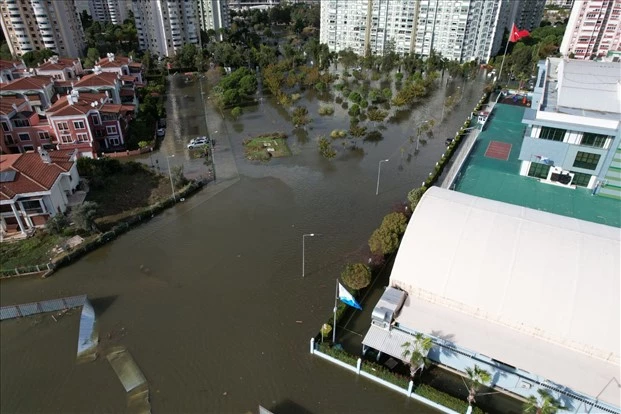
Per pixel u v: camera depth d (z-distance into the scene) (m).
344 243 56.00
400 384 35.88
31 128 78.00
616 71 73.94
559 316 35.19
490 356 35.00
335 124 98.50
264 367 39.09
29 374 38.94
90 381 38.22
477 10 149.62
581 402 32.72
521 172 70.62
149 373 38.81
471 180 69.56
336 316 42.78
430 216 42.97
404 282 40.47
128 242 56.62
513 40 142.88
